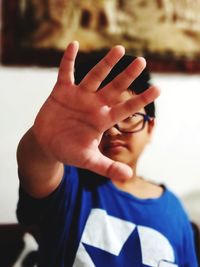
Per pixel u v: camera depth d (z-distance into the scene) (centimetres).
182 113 93
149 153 92
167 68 90
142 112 44
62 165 35
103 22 85
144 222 44
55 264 40
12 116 83
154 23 88
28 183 33
